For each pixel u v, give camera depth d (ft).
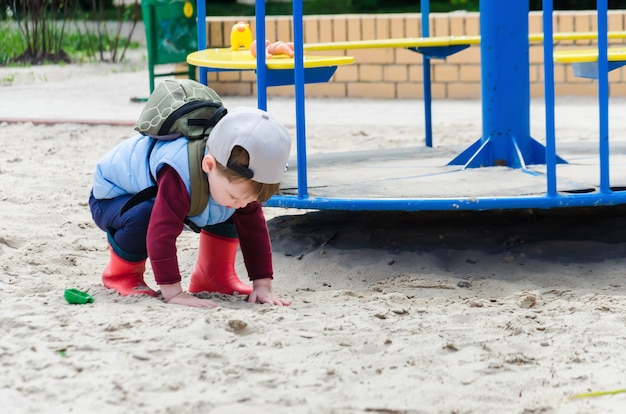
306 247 20.98
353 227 22.30
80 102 47.26
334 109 46.78
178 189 15.20
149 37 48.55
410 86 50.52
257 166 14.55
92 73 60.13
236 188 14.75
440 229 21.94
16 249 20.67
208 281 17.04
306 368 12.63
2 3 72.33
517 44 21.90
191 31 50.80
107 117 41.86
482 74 22.36
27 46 64.85
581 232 21.48
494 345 13.80
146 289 16.47
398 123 41.37
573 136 36.91
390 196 19.21
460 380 12.44
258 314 14.90
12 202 25.31
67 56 65.16
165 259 15.47
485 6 21.90
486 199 18.37
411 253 19.89
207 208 15.56
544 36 17.88
